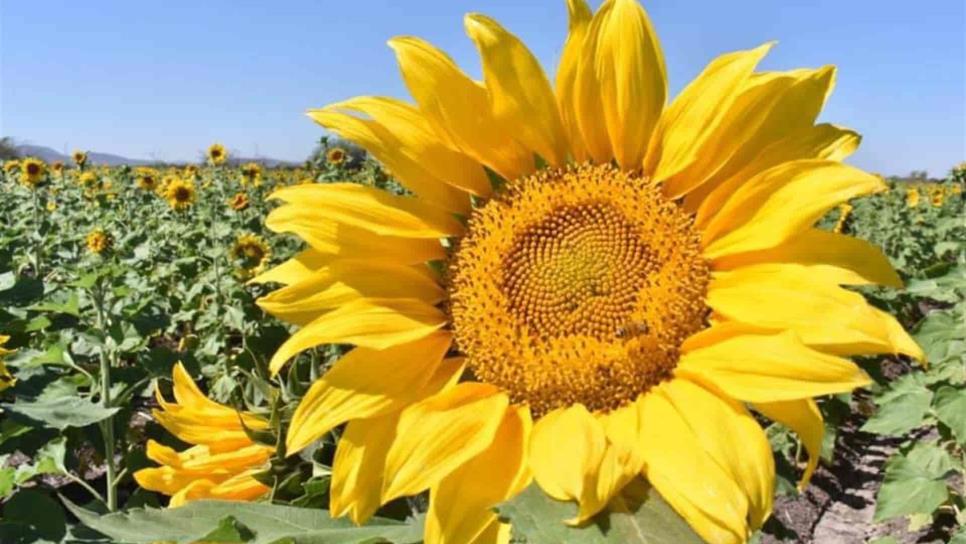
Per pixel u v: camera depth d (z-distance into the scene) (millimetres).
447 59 421
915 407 1307
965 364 1367
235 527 339
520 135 430
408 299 413
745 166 411
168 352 1185
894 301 2740
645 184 424
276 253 3098
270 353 592
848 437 2021
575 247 415
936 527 1385
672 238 407
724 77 406
